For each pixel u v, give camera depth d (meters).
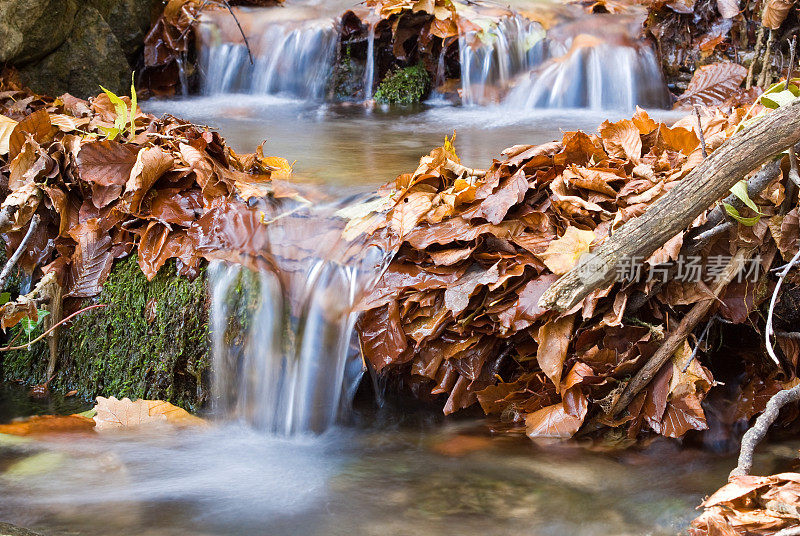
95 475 2.34
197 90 5.85
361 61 5.71
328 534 2.04
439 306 2.49
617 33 5.55
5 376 3.13
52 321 2.91
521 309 2.38
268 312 2.65
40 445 2.53
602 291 2.30
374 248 2.59
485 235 2.51
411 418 2.64
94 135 3.11
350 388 2.65
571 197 2.49
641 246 2.11
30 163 2.96
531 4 6.17
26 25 4.34
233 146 3.93
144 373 2.81
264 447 2.53
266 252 2.68
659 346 2.39
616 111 5.23
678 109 5.04
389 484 2.28
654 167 2.64
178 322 2.74
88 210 2.91
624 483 2.25
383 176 3.31
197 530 2.05
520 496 2.20
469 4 6.04
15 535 1.90
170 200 2.83
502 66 5.57
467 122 4.79
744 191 2.18
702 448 2.42
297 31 5.74
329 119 4.85
